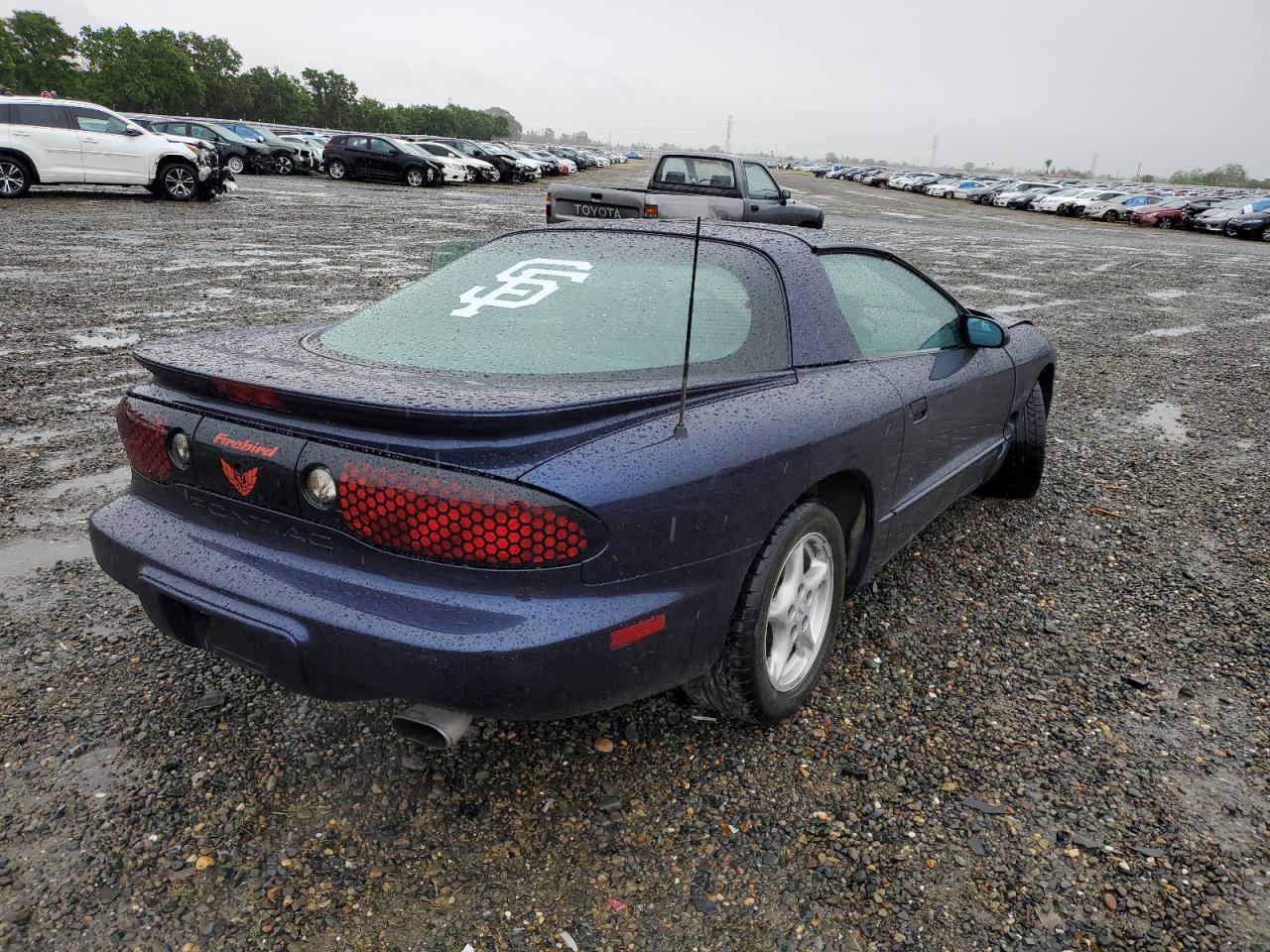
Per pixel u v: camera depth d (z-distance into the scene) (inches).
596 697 79.8
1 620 120.3
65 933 73.9
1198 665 122.2
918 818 91.1
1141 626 132.7
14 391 225.1
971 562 153.0
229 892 78.9
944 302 146.6
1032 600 139.9
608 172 2691.9
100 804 88.0
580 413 78.8
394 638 74.9
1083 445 225.9
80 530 149.4
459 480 74.0
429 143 1464.1
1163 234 1355.8
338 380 83.6
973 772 98.5
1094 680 117.6
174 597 85.4
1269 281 682.2
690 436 84.0
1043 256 782.5
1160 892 83.0
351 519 77.9
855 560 116.7
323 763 95.5
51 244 479.2
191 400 89.4
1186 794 96.2
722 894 81.0
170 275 408.2
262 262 463.5
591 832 87.6
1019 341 165.8
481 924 76.9
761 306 103.4
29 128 663.1
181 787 90.8
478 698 75.1
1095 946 77.2
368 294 384.8
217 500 87.4
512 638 74.0
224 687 107.7
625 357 94.4
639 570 79.9
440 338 99.1
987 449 154.3
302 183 1139.3
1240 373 326.0
